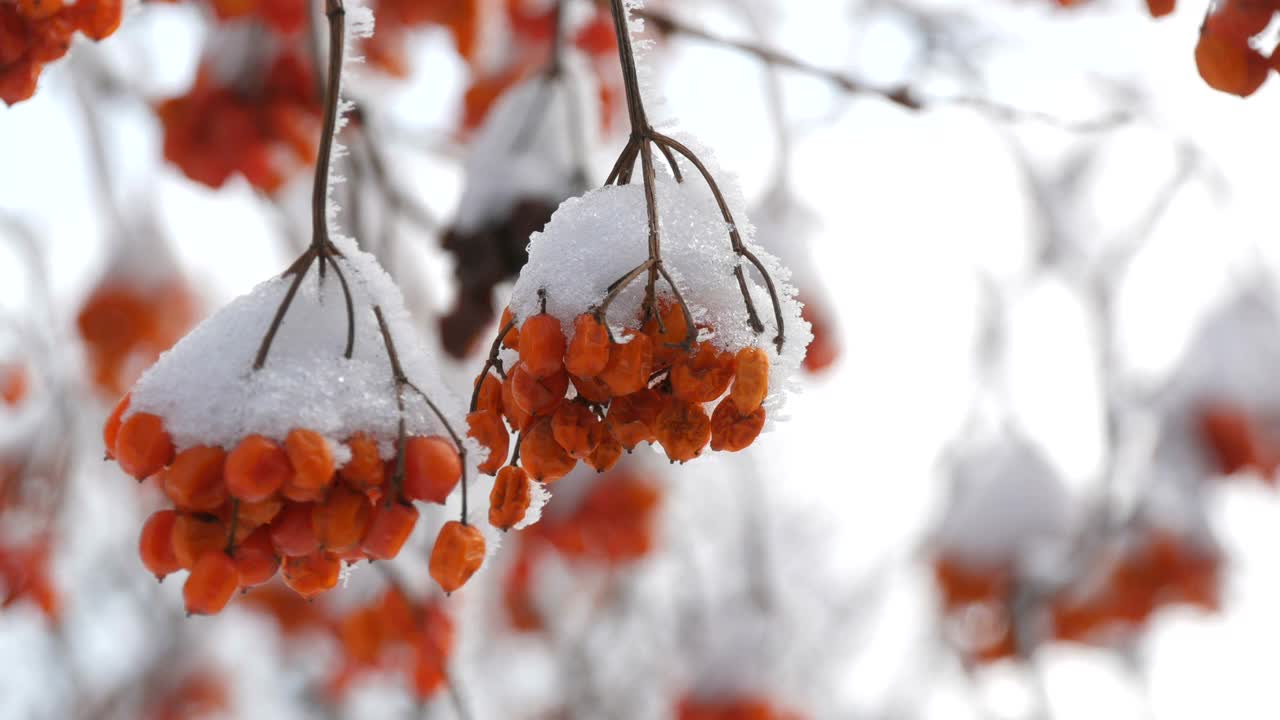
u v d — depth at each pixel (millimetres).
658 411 1172
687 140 1336
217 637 5480
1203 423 3945
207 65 2855
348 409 1194
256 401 1171
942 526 4305
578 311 1197
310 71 2844
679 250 1241
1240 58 1458
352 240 1326
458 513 1691
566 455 1186
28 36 1413
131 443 1160
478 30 3029
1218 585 3922
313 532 1170
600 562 3840
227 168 2830
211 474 1155
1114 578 4008
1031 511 4191
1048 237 4293
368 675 3885
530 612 5379
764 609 4016
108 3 1434
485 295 2479
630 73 1246
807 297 3127
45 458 4363
